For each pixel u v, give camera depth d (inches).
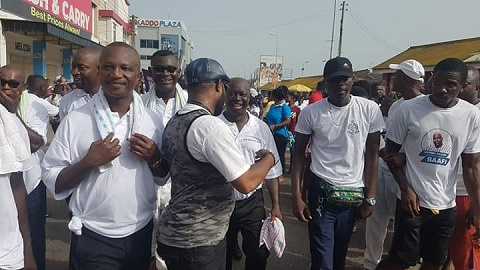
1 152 79.0
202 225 85.7
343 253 129.5
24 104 132.6
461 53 529.0
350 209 125.5
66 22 690.2
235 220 130.1
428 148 118.6
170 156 87.0
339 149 123.9
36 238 127.0
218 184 86.0
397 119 124.4
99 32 1054.4
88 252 87.2
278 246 125.6
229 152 80.8
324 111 124.6
